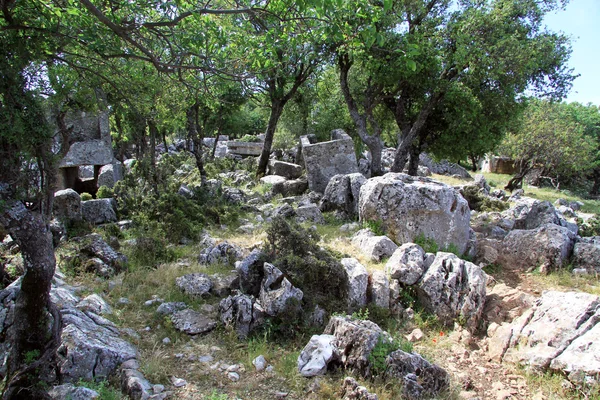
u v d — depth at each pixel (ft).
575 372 16.40
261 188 49.90
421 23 46.21
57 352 15.26
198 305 21.30
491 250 31.17
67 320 17.29
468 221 31.45
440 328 21.65
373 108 55.21
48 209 13.15
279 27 15.75
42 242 12.59
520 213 41.39
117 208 38.09
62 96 14.78
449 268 23.18
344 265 23.48
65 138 14.47
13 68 12.01
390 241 28.02
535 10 45.68
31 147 12.50
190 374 16.39
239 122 116.37
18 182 12.20
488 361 19.10
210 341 18.74
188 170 67.92
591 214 58.54
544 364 17.56
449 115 47.24
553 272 28.78
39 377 13.58
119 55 15.06
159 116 30.07
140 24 14.40
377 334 17.07
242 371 16.83
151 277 24.03
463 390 16.83
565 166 86.02
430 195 30.07
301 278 21.59
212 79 19.17
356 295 21.88
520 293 23.22
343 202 37.96
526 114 84.94
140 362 16.65
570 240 30.58
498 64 41.39
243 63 18.06
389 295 22.74
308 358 16.99
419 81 45.03
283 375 16.67
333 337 17.92
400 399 15.30
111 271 24.38
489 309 22.80
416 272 23.36
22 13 13.16
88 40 14.06
